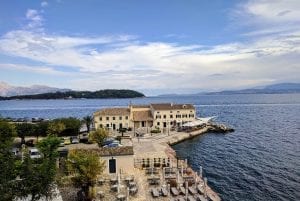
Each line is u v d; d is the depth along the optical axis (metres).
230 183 68.50
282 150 102.62
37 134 102.69
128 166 64.75
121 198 50.59
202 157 95.69
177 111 140.88
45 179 40.53
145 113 144.25
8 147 41.78
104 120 133.25
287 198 59.31
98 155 60.22
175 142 117.50
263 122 185.38
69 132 112.00
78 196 50.91
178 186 56.44
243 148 108.12
